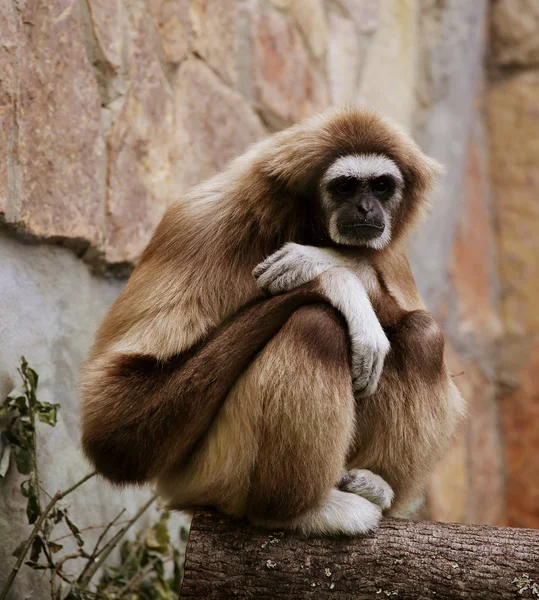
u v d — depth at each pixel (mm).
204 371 10711
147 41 15742
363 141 11906
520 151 28828
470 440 25219
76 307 13977
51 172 13320
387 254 12719
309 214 11969
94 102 14359
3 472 11836
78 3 14195
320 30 21266
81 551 12492
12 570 11531
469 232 27109
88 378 11094
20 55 12812
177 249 11453
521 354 27656
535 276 28078
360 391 10875
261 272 11180
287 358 10469
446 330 25281
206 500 11320
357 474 11438
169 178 16016
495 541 10141
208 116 17156
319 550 10508
